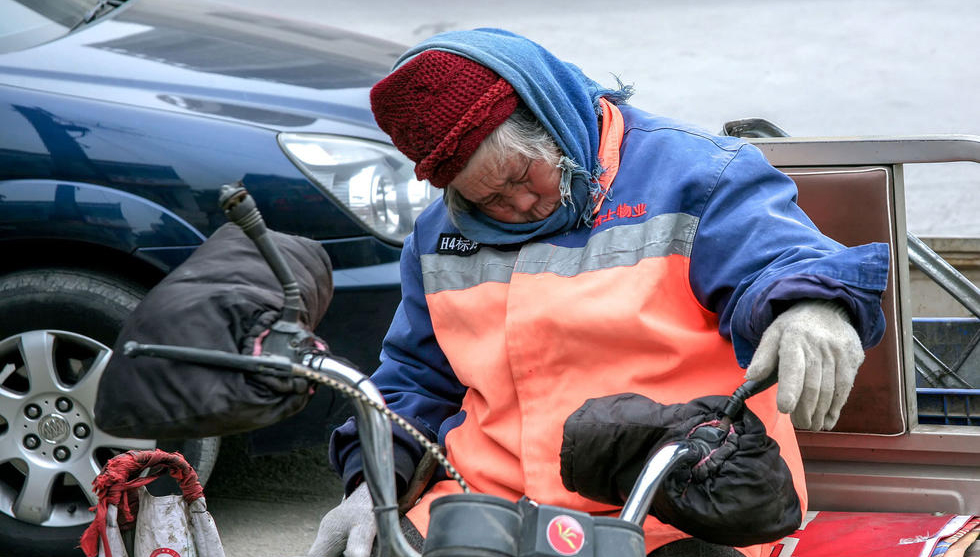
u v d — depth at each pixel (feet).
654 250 5.20
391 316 8.96
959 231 18.78
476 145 5.03
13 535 8.85
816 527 6.25
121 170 8.55
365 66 10.23
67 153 8.52
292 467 10.96
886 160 6.36
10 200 8.43
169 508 5.26
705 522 4.44
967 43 33.91
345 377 3.89
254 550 9.29
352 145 9.04
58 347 8.79
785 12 39.40
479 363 5.57
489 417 5.61
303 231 8.77
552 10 39.96
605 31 36.68
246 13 11.60
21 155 8.48
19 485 9.04
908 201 20.58
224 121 8.85
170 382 3.77
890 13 38.78
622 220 5.33
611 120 5.60
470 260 5.71
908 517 6.25
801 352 4.14
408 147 5.17
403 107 5.06
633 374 5.22
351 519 5.55
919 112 26.27
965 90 28.30
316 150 8.92
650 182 5.36
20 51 9.07
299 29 11.21
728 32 36.35
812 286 4.25
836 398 4.21
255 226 3.74
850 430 6.51
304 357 3.89
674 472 4.47
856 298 4.25
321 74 9.73
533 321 5.32
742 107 27.40
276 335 3.90
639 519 4.04
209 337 3.84
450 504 3.72
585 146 5.32
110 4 10.82
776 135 7.68
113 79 8.92
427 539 3.72
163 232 8.55
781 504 4.49
